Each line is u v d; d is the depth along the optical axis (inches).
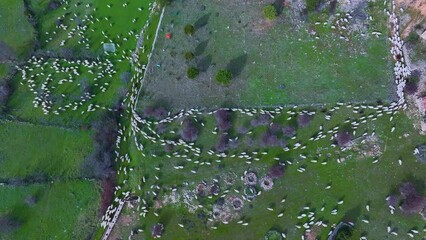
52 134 1606.8
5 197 1537.9
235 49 1626.5
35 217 1515.7
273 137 1491.1
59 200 1529.3
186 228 1454.2
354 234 1392.7
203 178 1493.6
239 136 1524.4
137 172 1530.5
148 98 1610.5
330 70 1567.4
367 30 1592.0
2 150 1598.2
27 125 1620.3
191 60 1624.0
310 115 1520.7
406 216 1391.5
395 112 1489.9
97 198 1521.9
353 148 1473.9
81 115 1627.7
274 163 1485.0
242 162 1497.3
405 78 1510.8
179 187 1492.4
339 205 1427.2
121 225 1481.3
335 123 1508.4
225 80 1540.4
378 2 1610.5
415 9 1560.0
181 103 1589.6
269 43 1619.1
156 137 1555.1
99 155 1551.4
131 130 1587.1
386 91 1520.7
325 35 1604.3
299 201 1444.4
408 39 1549.0
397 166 1443.2
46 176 1555.1
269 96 1561.3
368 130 1488.7
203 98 1583.4
